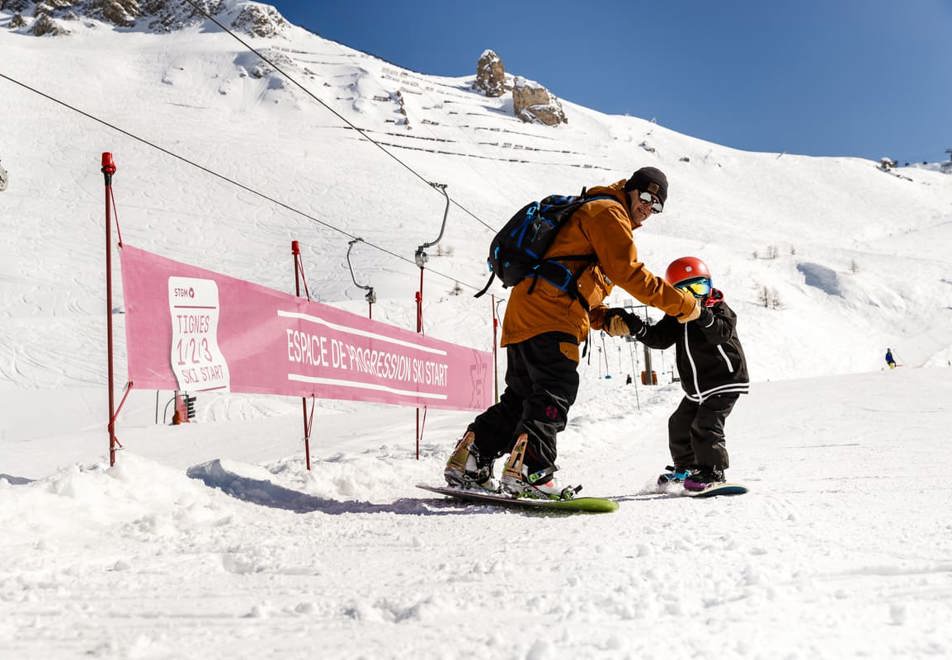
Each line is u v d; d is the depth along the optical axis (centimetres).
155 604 143
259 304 373
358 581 162
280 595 150
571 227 302
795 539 194
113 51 15575
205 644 117
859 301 7206
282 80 13812
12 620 131
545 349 297
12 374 2920
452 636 119
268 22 16975
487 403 782
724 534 204
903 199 13588
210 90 13512
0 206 6775
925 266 8262
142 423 2072
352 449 680
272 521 256
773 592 140
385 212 7875
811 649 109
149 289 298
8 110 10375
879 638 114
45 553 191
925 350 6028
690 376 332
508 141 14088
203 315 330
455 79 18725
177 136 10369
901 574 155
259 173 8950
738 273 6838
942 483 301
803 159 15575
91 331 3584
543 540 210
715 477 323
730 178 14512
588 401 1344
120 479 271
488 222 7900
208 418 2131
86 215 6844
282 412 2222
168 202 7544
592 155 14338
